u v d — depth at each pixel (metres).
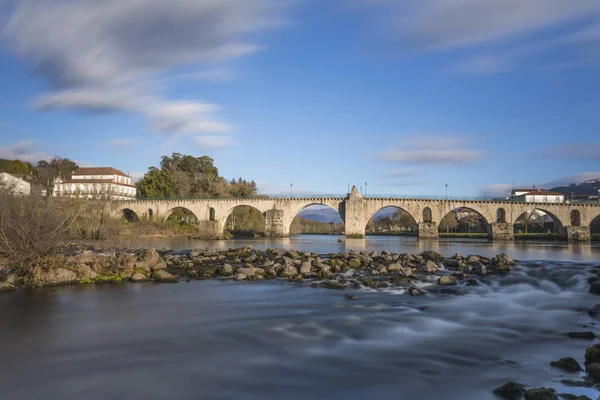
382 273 35.81
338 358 16.09
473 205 122.06
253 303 25.50
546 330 20.16
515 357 16.33
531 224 159.25
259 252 49.75
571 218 130.88
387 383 13.82
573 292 29.47
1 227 31.27
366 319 21.78
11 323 20.92
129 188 152.50
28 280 30.36
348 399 12.66
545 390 12.43
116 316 22.34
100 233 64.06
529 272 35.25
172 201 128.00
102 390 13.27
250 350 16.95
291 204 124.31
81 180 141.88
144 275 33.97
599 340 18.62
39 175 144.12
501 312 23.66
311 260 41.88
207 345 17.55
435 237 120.69
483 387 13.53
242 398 12.70
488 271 36.00
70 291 28.83
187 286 31.14
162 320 21.52
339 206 122.88
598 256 62.00
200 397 12.78
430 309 24.09
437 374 14.60
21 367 15.16
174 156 158.00
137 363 15.52
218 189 151.38
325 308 24.20
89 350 16.92
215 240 108.19
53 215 34.62
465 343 18.03
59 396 12.88
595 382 13.80
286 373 14.61
